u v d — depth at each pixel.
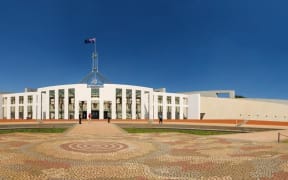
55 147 18.59
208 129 40.66
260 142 22.48
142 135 30.38
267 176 10.59
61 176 10.52
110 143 21.19
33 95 78.44
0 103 84.19
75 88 72.25
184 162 13.55
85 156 15.08
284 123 49.72
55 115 73.50
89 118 65.44
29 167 12.10
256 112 83.75
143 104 76.94
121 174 10.92
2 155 15.26
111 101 72.62
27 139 24.55
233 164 12.95
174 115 85.12
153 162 13.55
